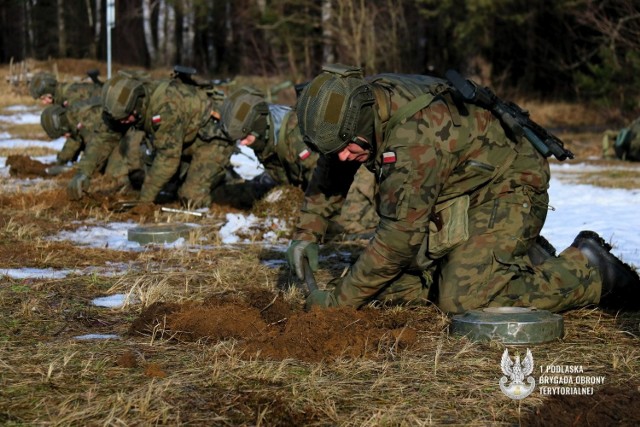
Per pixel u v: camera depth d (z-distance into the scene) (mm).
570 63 57938
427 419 5426
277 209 13961
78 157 22953
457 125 7473
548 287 7957
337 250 12109
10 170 20281
